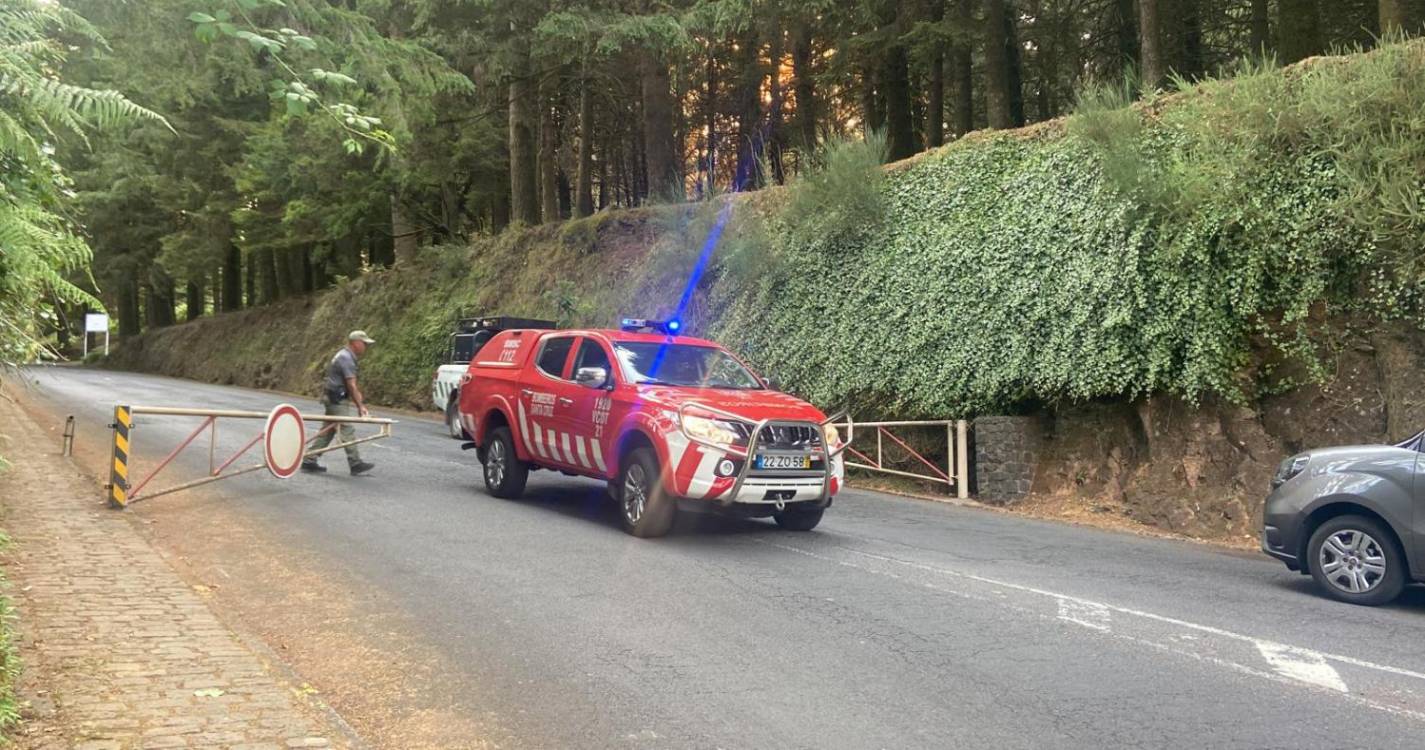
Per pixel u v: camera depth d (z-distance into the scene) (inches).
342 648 219.1
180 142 1400.1
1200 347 449.4
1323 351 434.9
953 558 343.6
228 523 363.6
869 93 1184.2
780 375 679.1
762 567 314.0
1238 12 1086.4
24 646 198.7
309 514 388.8
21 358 269.4
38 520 337.1
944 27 850.8
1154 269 468.8
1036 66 1194.6
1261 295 443.2
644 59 951.6
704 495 337.1
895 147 1037.2
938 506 509.0
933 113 1106.7
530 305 1055.0
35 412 807.1
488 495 457.7
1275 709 190.4
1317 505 300.8
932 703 190.5
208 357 1904.5
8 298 222.4
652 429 349.7
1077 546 387.2
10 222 173.9
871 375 610.5
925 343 579.8
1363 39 877.2
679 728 175.3
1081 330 497.4
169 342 2133.4
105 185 1493.6
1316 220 424.2
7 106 162.2
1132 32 1027.9
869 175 657.0
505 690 193.9
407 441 729.0
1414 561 278.4
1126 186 476.7
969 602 274.1
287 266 1943.9
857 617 253.8
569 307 956.6
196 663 195.0
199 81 462.3
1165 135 496.1
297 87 204.5
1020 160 574.6
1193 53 1027.9
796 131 1282.0
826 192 675.4
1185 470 457.1
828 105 1343.5
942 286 578.9
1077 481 503.8
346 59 369.4
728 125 1585.9
